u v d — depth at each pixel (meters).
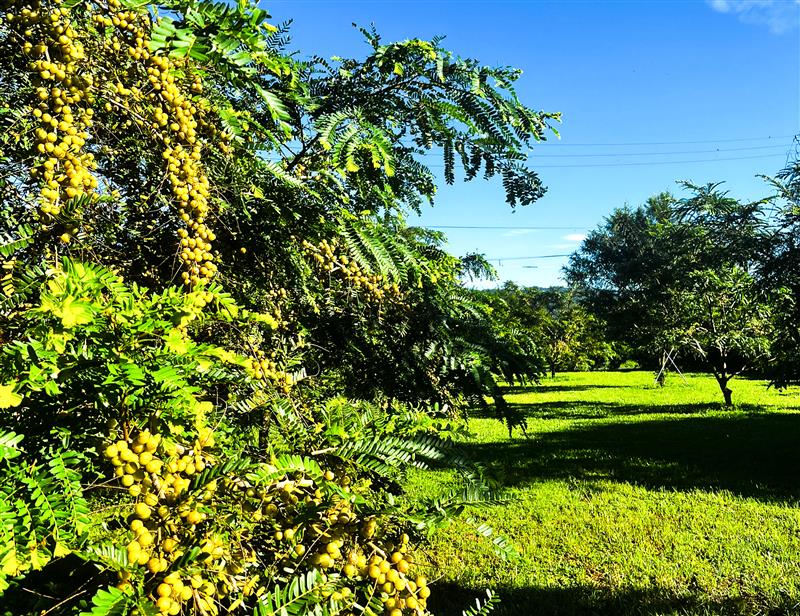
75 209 1.29
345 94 2.23
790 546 5.09
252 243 2.17
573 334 28.50
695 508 6.27
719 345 14.60
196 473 1.11
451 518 1.26
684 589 4.32
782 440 10.01
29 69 1.47
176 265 1.98
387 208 2.63
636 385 23.27
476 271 3.31
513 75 2.10
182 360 1.05
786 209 8.83
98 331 0.97
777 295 9.08
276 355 2.15
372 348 2.61
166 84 1.56
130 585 0.89
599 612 4.04
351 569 1.12
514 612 3.96
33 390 0.95
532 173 2.27
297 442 1.37
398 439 1.36
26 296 1.09
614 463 8.70
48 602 1.03
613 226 26.14
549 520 5.95
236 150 1.88
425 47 2.07
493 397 2.53
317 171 2.23
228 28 1.28
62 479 0.89
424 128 2.25
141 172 2.04
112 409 1.04
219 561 1.07
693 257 14.76
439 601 4.12
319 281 2.39
